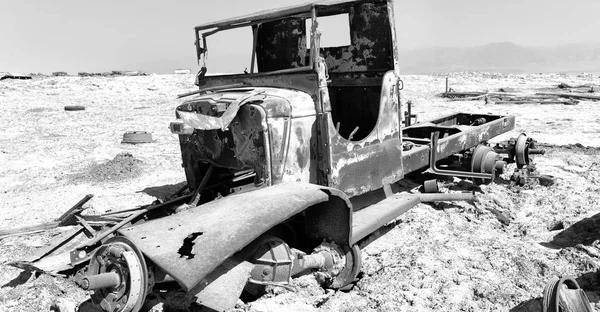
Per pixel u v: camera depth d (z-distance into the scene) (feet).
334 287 13.04
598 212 18.34
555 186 21.86
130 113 53.98
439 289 12.96
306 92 14.20
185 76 88.79
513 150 22.80
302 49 17.30
